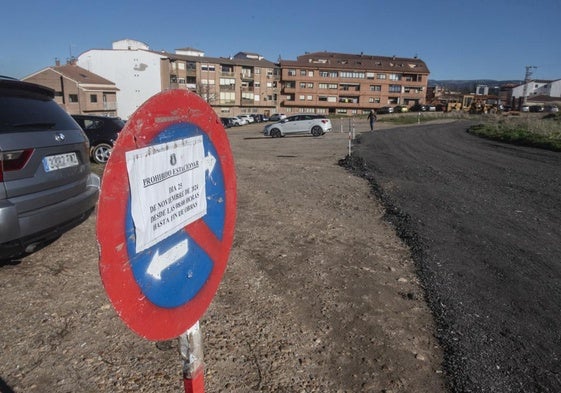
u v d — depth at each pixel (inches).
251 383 98.4
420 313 134.6
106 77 2945.4
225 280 153.2
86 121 461.4
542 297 146.7
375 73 3791.8
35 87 159.5
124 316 45.0
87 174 180.7
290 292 145.8
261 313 130.3
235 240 200.4
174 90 49.5
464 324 126.9
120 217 42.8
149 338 49.3
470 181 384.5
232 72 3484.3
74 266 160.6
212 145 59.1
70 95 2327.8
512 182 378.9
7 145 136.8
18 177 140.3
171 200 50.7
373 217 256.8
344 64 3848.4
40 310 127.7
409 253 191.8
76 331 117.3
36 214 144.4
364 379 101.4
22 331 116.4
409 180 389.7
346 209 275.1
